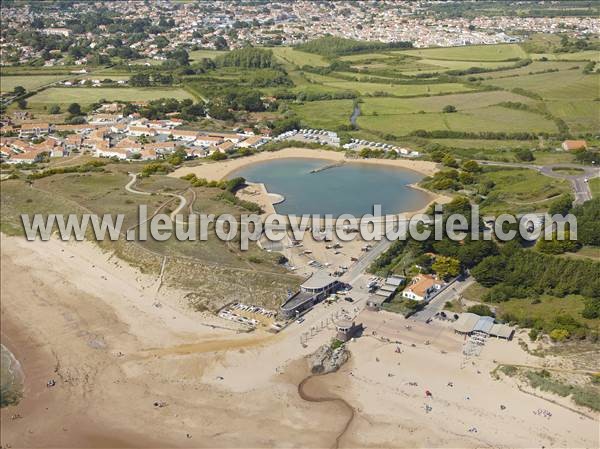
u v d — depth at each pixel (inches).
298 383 6171.3
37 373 6515.8
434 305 7465.6
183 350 6747.1
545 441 5329.7
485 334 6776.6
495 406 5748.0
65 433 5679.1
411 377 6190.9
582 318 6889.8
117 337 7066.9
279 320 7214.6
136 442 5541.3
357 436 5492.1
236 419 5743.1
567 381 5910.4
